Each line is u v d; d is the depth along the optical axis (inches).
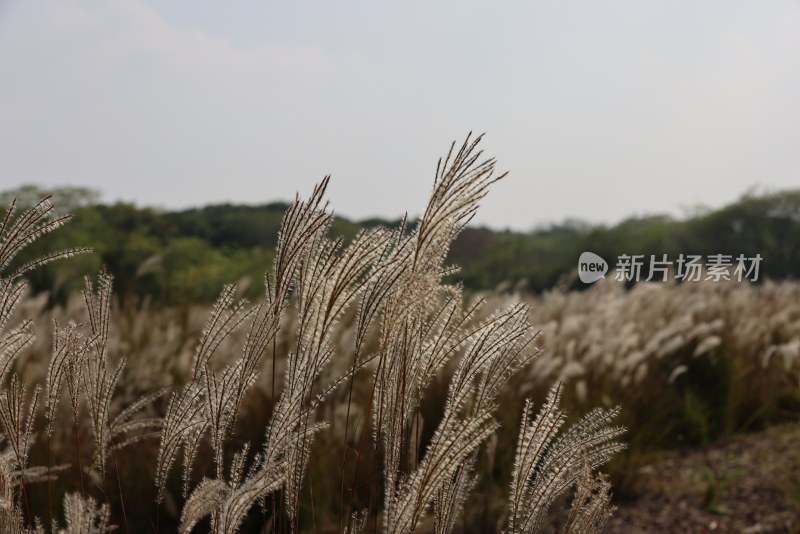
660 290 330.6
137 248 587.2
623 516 188.5
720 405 276.1
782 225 959.6
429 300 67.7
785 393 288.0
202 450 177.0
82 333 79.4
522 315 68.2
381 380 67.5
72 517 78.5
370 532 70.8
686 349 287.7
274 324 68.1
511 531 70.7
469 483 78.4
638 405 240.7
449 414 66.6
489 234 983.0
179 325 287.6
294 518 66.8
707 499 191.5
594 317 293.6
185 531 73.2
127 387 185.9
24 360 175.3
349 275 61.9
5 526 74.9
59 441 165.0
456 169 59.6
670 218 969.5
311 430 67.9
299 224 63.8
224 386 69.4
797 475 205.0
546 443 69.4
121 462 168.2
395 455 67.3
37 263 73.7
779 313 340.5
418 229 62.1
